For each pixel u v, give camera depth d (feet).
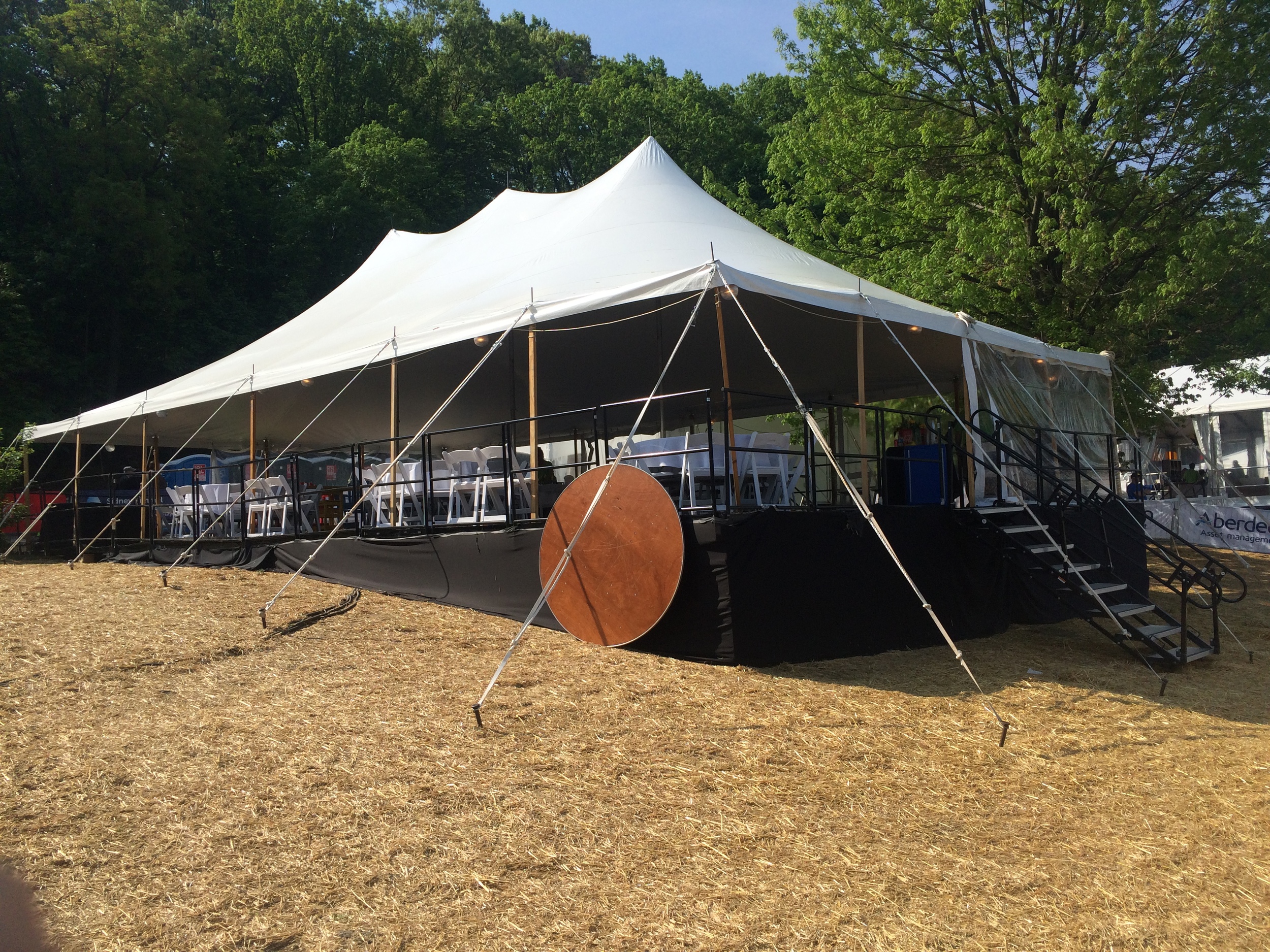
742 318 30.76
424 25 143.95
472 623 23.75
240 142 104.88
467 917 10.89
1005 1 45.32
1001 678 22.33
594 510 22.27
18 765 14.69
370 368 36.32
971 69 46.06
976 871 12.56
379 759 15.11
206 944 10.19
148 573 32.14
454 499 30.94
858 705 18.85
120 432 45.62
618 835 12.98
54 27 77.51
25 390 71.36
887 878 12.21
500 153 131.34
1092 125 44.83
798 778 15.16
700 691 18.85
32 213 77.51
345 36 116.47
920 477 30.40
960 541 27.14
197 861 11.92
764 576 21.06
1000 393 31.45
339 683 18.92
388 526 30.50
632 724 16.97
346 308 39.47
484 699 16.84
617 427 56.39
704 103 117.50
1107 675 23.58
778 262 28.04
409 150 105.09
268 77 116.67
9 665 19.47
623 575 21.66
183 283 85.61
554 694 18.37
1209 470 71.26
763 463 27.25
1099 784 15.97
